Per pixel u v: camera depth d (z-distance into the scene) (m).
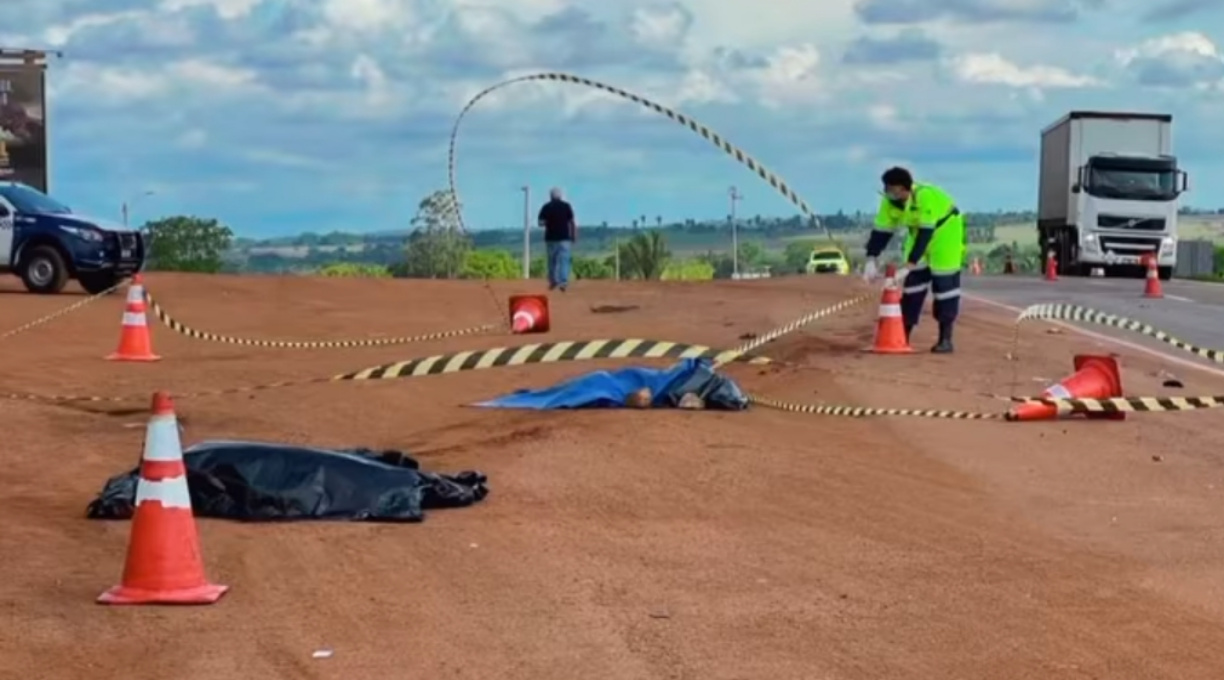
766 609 11.77
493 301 45.97
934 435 19.89
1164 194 73.44
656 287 53.09
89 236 44.25
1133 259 73.38
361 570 12.77
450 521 14.62
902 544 13.98
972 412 21.84
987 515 15.27
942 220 29.05
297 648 10.70
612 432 19.42
